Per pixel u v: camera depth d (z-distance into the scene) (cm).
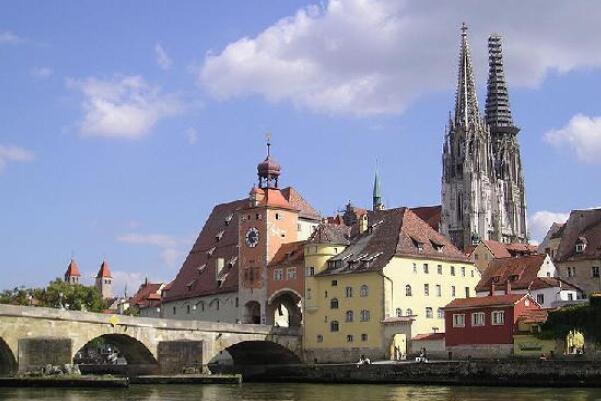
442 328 16025
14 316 12181
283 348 16250
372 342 15375
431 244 16400
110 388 11694
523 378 11731
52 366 12269
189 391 11388
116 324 13612
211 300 19250
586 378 11144
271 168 18450
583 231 17800
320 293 16388
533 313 13175
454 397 9788
